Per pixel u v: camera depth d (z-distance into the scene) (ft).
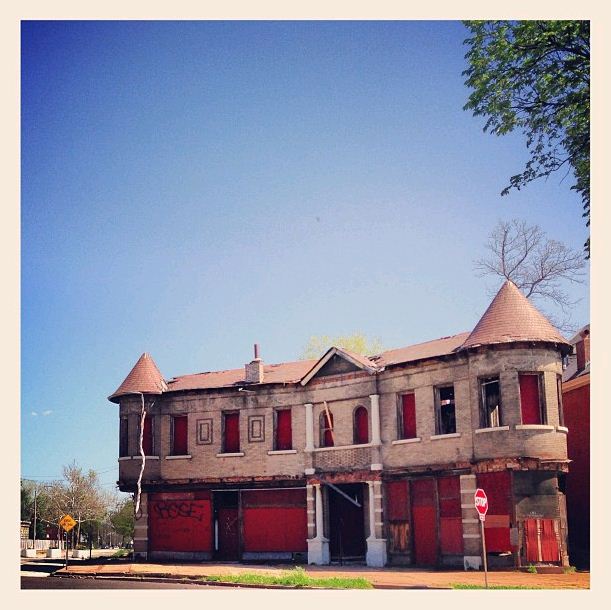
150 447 137.80
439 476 108.99
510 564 99.55
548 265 157.79
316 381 126.11
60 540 236.43
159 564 123.85
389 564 113.09
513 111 94.48
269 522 127.54
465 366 108.17
